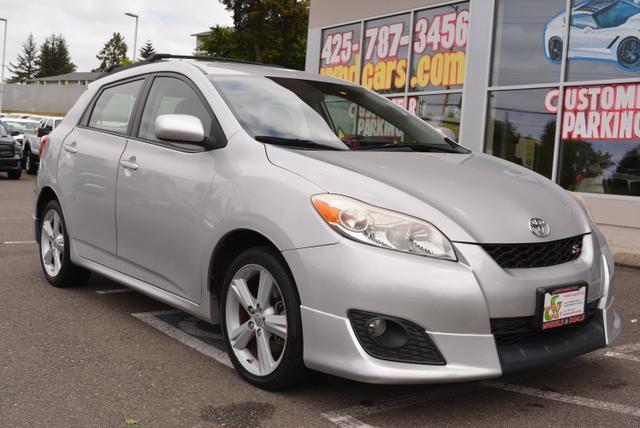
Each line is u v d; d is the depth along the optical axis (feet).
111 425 9.37
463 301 9.27
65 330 13.71
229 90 12.77
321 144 12.00
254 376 10.88
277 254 10.43
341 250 9.52
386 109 14.66
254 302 10.98
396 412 10.11
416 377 9.23
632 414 10.23
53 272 17.21
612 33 27.61
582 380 11.72
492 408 10.36
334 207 9.75
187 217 12.00
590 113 28.43
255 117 12.17
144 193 13.15
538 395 10.96
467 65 33.35
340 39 42.16
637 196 26.68
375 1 39.01
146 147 13.64
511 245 9.88
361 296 9.32
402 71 37.63
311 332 9.81
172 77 13.99
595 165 28.25
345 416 9.89
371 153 11.82
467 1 33.50
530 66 30.83
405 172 10.86
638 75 26.73
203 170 11.94
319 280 9.65
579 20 28.76
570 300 10.16
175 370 11.62
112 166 14.29
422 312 9.24
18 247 22.97
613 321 11.46
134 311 15.33
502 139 32.12
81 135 16.14
